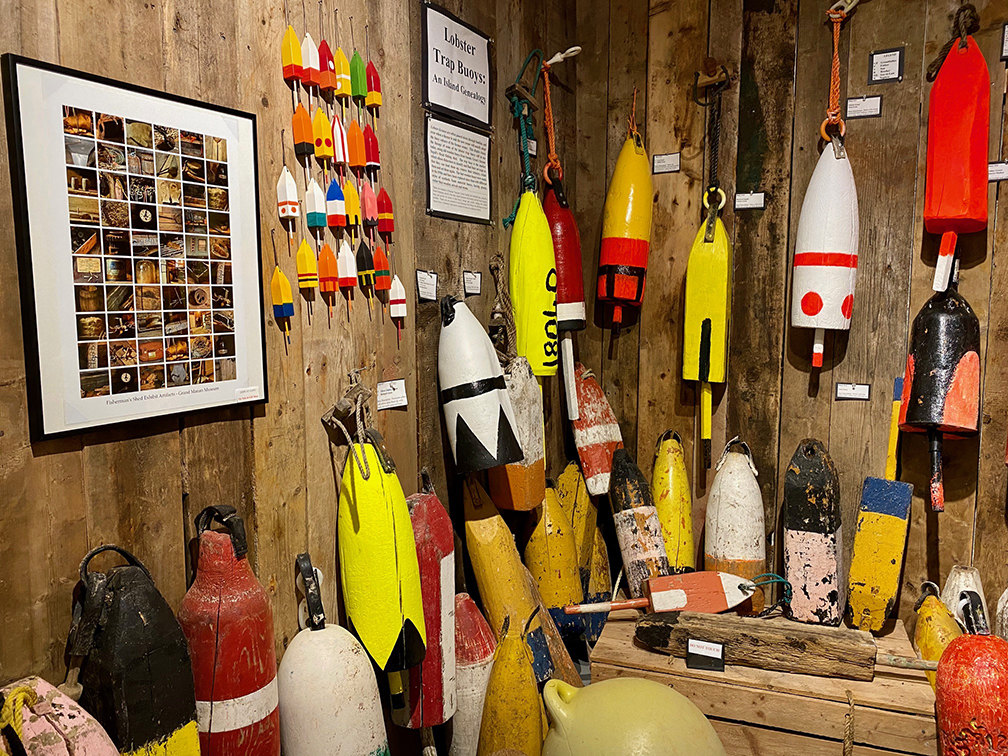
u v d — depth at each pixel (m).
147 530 1.33
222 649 1.30
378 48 1.85
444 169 2.15
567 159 2.80
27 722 1.06
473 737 1.91
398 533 1.64
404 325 2.00
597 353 2.84
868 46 2.31
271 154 1.55
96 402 1.22
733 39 2.50
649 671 1.99
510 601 2.06
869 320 2.37
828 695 1.81
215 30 1.42
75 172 1.17
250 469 1.53
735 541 2.37
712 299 2.50
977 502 2.27
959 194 2.11
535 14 2.59
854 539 2.33
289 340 1.61
